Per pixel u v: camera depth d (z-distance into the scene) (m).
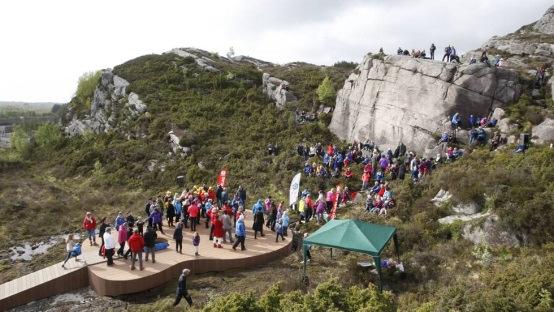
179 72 48.19
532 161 18.59
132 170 34.22
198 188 24.44
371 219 20.19
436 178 20.75
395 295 13.89
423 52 29.75
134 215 26.06
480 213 16.84
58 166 39.53
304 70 48.12
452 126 24.91
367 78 31.62
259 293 14.58
